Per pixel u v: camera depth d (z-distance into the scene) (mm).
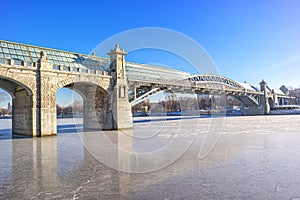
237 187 7539
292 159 11531
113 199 6660
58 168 10508
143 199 6625
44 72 26219
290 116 67375
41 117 25797
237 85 68562
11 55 25844
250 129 28891
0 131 34969
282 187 7496
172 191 7234
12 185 8094
